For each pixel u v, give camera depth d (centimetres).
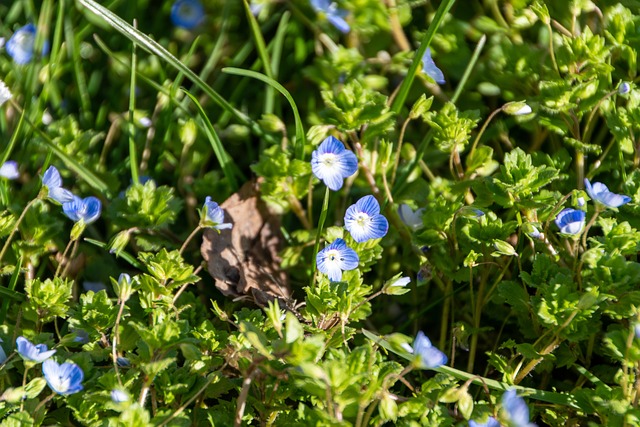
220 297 42
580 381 38
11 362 37
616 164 41
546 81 41
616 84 43
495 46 44
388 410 34
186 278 38
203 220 39
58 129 44
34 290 38
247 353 36
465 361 40
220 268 41
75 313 37
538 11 41
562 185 41
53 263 42
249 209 42
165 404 37
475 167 41
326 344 37
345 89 41
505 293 38
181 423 35
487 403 37
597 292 36
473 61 43
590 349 38
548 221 38
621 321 38
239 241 42
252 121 43
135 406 35
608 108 41
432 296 41
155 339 35
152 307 38
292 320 34
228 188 43
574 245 39
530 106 42
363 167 42
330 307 37
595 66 41
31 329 39
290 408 37
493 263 39
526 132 44
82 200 40
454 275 39
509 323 40
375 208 39
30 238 40
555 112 41
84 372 37
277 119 43
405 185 42
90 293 38
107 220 43
